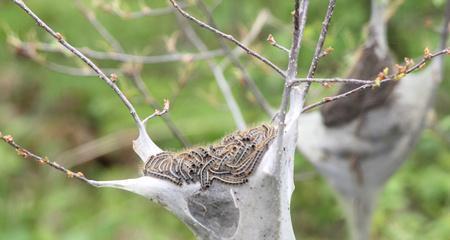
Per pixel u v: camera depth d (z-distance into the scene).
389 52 7.51
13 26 12.94
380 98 7.41
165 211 12.40
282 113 4.51
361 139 7.59
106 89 13.47
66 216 12.65
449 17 7.52
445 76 10.23
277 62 9.59
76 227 12.23
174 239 11.95
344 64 8.20
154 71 12.73
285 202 4.82
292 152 4.93
